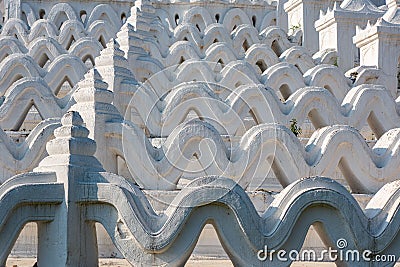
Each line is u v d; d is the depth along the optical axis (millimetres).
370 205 7090
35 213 6305
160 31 15531
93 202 6375
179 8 18719
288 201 6523
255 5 19016
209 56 14148
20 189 6164
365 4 16047
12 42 14344
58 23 18281
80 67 12758
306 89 11320
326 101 11312
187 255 6363
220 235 6395
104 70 10477
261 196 8648
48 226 6402
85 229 6465
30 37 16281
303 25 17562
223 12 18750
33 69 12539
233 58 14367
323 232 6703
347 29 15703
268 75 12789
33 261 8023
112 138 8742
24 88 10992
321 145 9430
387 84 13773
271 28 16969
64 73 12695
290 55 15008
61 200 6359
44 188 6281
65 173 6363
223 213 6383
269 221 6488
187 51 14039
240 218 6324
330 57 15531
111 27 16484
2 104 10992
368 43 14273
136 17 13969
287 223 6430
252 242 6344
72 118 6617
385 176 9508
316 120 11500
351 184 9625
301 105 11211
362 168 9430
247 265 6383
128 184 6535
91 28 16359
